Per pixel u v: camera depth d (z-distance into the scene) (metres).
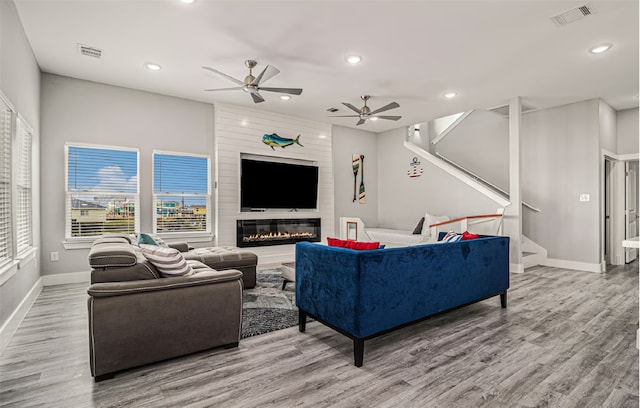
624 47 3.47
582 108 5.32
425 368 2.18
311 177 6.41
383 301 2.31
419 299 2.55
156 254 2.30
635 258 6.37
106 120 4.57
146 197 4.87
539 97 5.11
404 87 4.66
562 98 5.17
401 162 7.16
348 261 2.25
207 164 5.41
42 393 1.87
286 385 1.96
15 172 2.89
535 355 2.37
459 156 7.33
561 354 2.38
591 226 5.23
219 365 2.20
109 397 1.83
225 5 2.75
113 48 3.53
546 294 3.97
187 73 4.20
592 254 5.23
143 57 3.75
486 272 3.19
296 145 6.25
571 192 5.45
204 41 3.37
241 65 3.95
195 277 2.31
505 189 6.50
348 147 7.18
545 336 2.71
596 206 5.18
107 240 3.06
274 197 5.97
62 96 4.29
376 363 2.25
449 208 6.24
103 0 2.70
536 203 5.86
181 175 5.16
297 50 3.55
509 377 2.07
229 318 2.42
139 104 4.80
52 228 4.23
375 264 2.26
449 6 2.75
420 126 7.74
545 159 5.75
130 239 3.66
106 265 2.10
